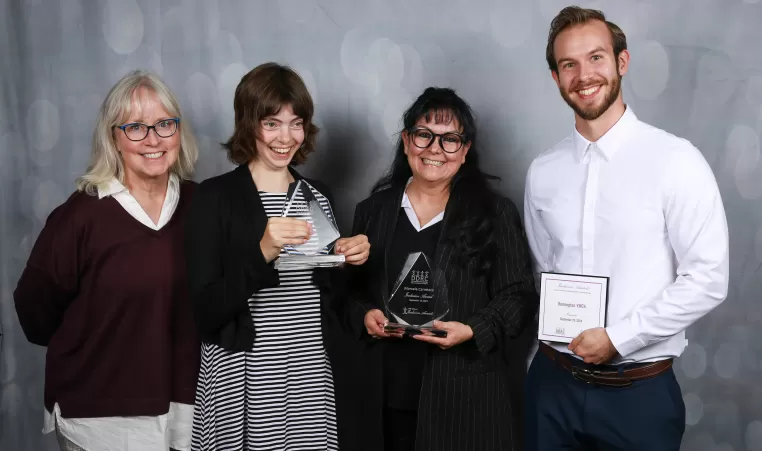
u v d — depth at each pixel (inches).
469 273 68.1
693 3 79.3
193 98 93.5
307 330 67.6
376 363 69.1
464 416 66.8
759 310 80.4
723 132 79.8
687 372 83.3
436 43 86.7
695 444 83.7
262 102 65.5
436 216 70.2
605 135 64.1
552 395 67.1
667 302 60.0
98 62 94.7
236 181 67.5
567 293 63.5
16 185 96.7
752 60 78.3
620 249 63.2
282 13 90.4
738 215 80.2
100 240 68.7
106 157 70.0
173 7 92.7
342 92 89.9
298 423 67.7
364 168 90.4
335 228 67.7
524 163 86.0
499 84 85.6
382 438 68.4
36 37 95.3
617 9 81.3
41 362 98.2
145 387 70.1
